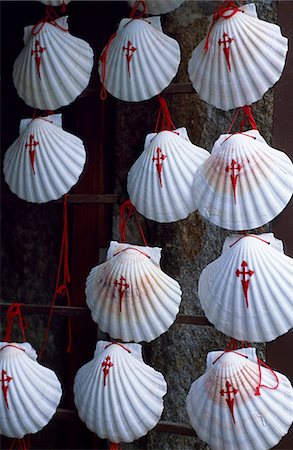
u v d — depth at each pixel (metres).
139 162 1.73
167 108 1.81
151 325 1.69
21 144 1.78
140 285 1.68
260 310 1.62
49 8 1.94
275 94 1.73
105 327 1.71
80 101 1.90
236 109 1.77
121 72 1.74
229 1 1.69
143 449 1.82
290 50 1.73
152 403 1.70
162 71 1.73
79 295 1.89
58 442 1.93
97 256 1.87
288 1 1.73
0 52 2.00
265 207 1.63
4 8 2.00
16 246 1.98
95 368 1.71
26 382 1.74
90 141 1.88
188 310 1.79
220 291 1.64
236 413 1.63
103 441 1.88
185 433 1.75
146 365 1.72
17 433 1.75
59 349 1.93
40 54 1.78
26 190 1.78
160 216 1.71
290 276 1.63
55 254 1.94
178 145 1.71
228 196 1.64
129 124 1.87
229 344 1.69
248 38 1.66
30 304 1.88
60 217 1.94
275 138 1.73
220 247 1.77
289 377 1.71
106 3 1.90
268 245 1.64
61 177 1.77
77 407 1.72
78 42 1.79
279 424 1.64
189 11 1.81
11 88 2.00
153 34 1.73
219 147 1.66
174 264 1.80
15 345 1.75
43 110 1.90
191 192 1.70
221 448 1.65
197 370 1.79
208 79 1.69
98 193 1.87
